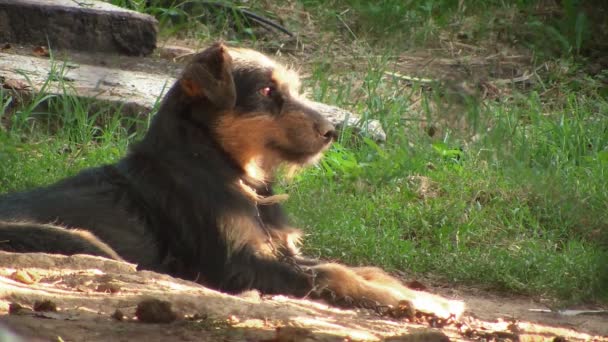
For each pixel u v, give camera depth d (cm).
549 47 2095
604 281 844
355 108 1727
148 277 859
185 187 986
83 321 711
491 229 1340
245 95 1013
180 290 833
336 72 1944
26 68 1619
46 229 939
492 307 1091
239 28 2128
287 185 1357
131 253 977
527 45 2131
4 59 1656
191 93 1000
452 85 1001
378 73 1852
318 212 1294
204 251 975
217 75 992
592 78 2023
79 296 775
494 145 1373
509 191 1408
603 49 2127
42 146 1406
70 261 870
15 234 929
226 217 978
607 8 2158
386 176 1450
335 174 1457
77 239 940
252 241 981
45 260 864
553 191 1320
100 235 975
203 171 991
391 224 1327
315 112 1036
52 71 1522
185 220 982
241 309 791
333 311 883
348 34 2170
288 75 1050
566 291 1125
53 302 746
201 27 2122
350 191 1430
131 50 1862
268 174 1050
